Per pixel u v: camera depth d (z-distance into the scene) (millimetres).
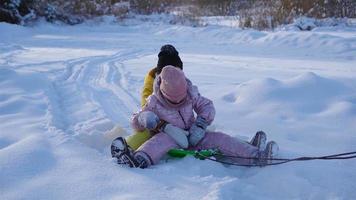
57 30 18109
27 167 3951
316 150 4605
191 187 3631
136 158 4074
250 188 3648
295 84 6441
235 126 5418
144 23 19703
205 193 3520
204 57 11070
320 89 6301
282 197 3615
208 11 23594
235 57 11172
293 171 3986
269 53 12039
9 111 5832
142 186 3643
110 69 9242
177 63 5090
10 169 3896
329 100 6039
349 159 4312
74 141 4602
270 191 3701
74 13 20109
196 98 4637
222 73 8766
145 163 4074
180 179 3787
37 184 3676
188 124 4645
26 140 4504
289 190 3693
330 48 12539
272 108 5895
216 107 6145
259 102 6125
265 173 3959
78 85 7633
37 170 3924
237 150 4320
